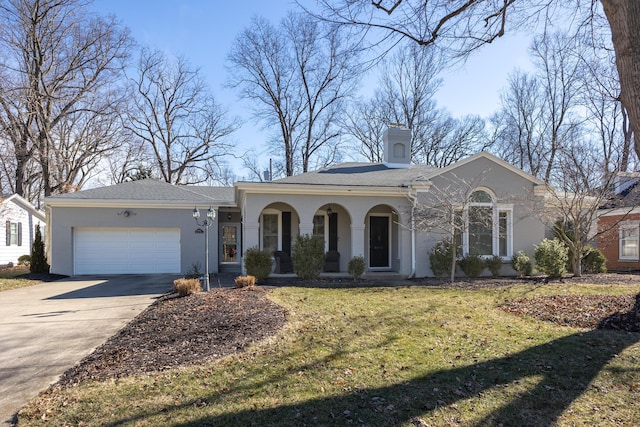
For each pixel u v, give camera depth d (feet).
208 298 28.96
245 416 11.37
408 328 20.39
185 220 54.90
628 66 12.55
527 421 11.12
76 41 79.61
